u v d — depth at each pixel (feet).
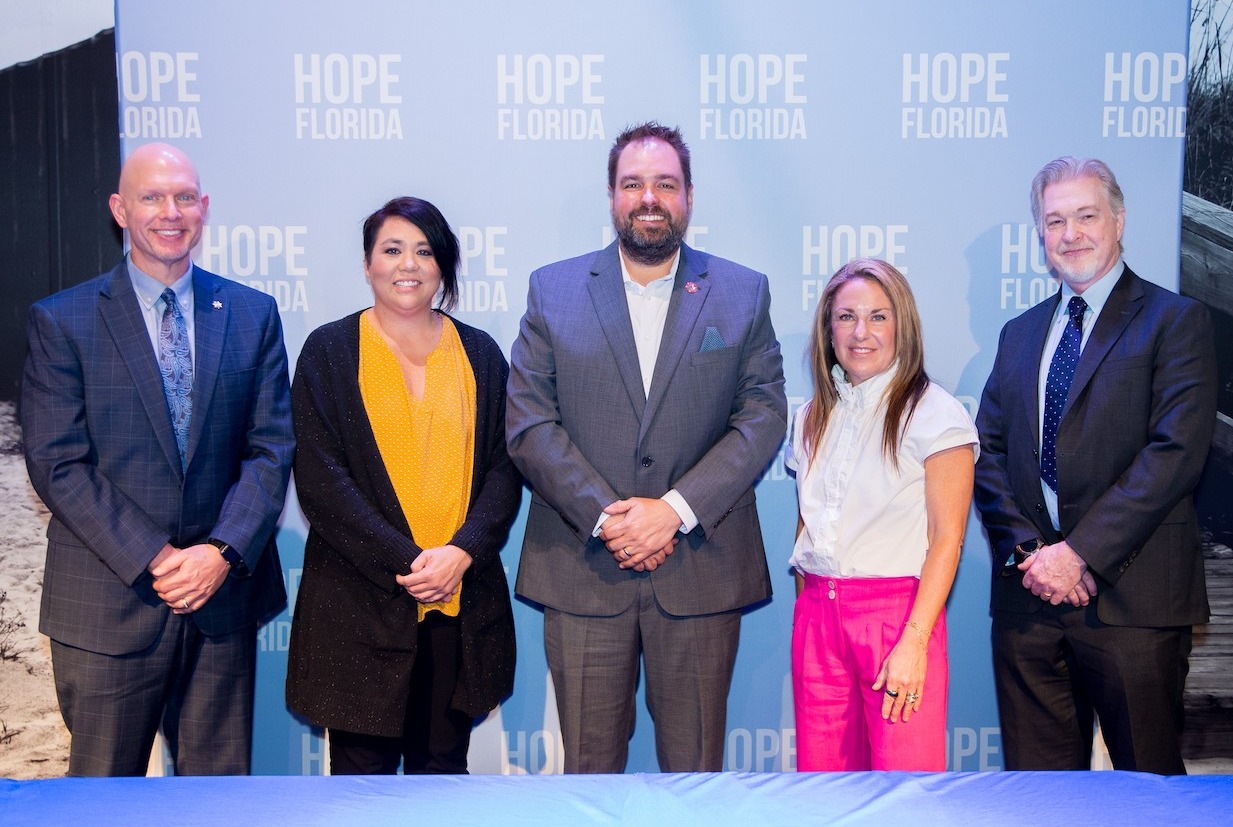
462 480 6.99
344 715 6.63
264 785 4.18
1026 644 7.13
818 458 6.58
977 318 8.48
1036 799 4.03
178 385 6.83
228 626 6.92
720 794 4.09
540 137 8.33
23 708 8.50
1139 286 7.07
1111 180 7.10
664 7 8.25
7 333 8.39
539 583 7.00
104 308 6.73
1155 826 3.78
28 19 8.20
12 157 8.30
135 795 4.08
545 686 8.65
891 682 5.78
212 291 7.07
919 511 6.24
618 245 7.24
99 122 8.27
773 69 8.30
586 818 3.83
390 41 8.24
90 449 6.66
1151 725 6.80
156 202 6.73
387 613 6.71
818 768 6.39
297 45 8.23
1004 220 8.40
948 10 8.25
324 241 8.36
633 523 6.48
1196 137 8.34
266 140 8.29
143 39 8.20
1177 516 6.93
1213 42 8.27
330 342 7.02
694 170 8.37
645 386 6.97
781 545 8.64
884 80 8.30
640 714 8.70
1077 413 6.93
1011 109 8.32
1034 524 7.09
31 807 3.96
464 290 8.45
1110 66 8.29
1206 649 8.67
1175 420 6.63
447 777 4.27
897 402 6.22
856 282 6.33
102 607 6.63
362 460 6.81
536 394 6.85
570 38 8.27
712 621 6.88
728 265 7.27
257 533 6.70
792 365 8.52
